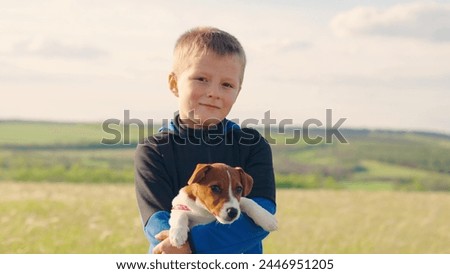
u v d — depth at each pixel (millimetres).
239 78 3941
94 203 18297
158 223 3840
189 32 3957
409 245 13742
